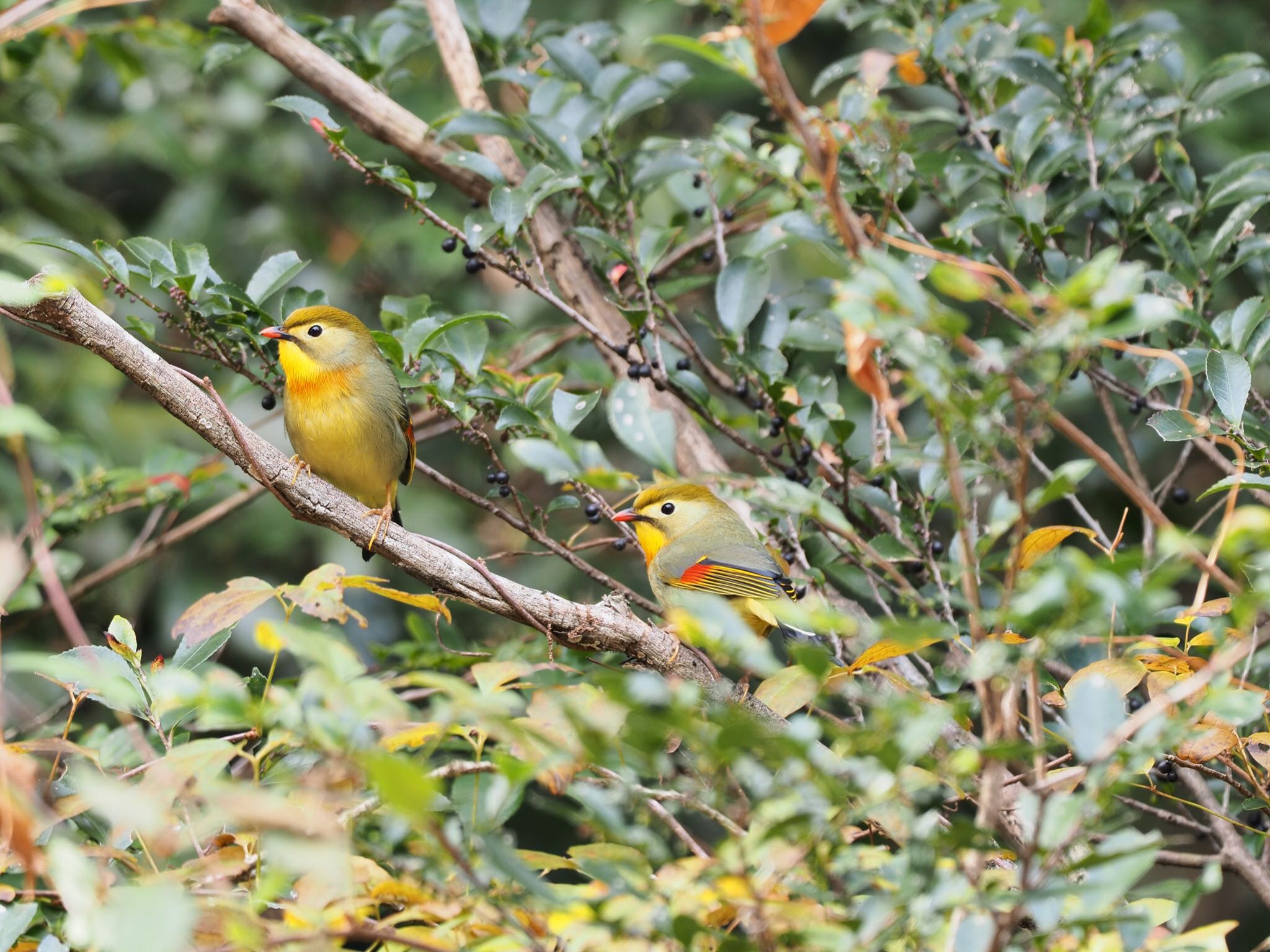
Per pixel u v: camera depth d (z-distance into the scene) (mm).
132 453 14984
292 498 7656
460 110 10375
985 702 4762
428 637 10555
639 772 6246
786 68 15594
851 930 4633
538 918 5359
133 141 15836
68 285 6469
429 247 15523
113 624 6832
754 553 9719
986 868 6266
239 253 16125
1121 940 5105
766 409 10227
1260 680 7875
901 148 10070
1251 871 8336
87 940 4094
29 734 10586
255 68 16359
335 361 9531
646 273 9711
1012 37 11242
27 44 12977
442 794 6449
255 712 4500
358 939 5789
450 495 15547
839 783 4645
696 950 5215
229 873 5234
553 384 9492
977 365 4617
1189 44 14875
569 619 7480
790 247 14656
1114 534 13258
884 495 9797
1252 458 7734
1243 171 10047
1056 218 10703
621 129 16391
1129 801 6750
